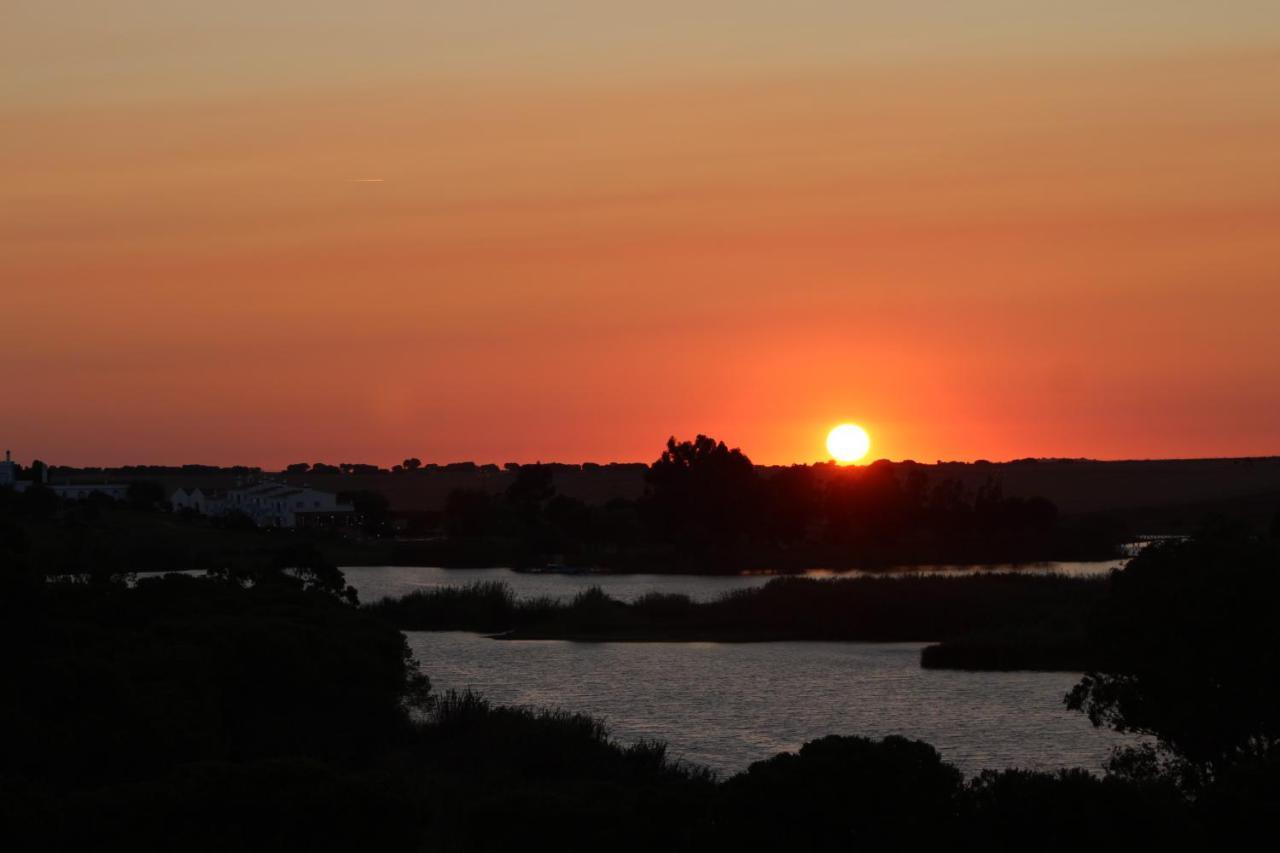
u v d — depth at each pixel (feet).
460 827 211.00
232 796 188.03
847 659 481.87
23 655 248.52
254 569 449.48
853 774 181.47
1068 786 182.60
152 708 243.60
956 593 581.53
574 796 208.74
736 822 183.21
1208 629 225.56
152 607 318.86
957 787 187.21
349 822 188.85
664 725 349.00
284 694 283.38
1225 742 229.86
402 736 292.20
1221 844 184.96
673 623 580.30
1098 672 263.08
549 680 435.12
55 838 179.63
